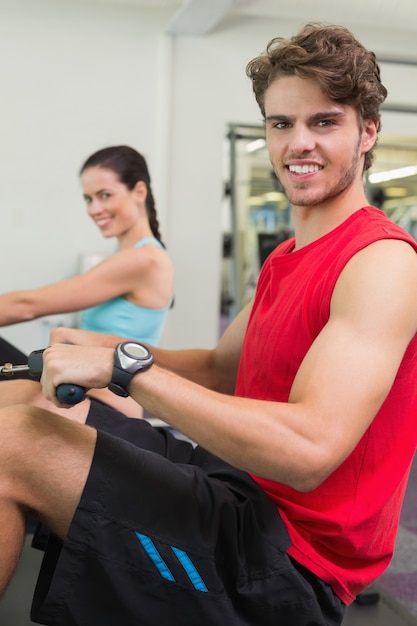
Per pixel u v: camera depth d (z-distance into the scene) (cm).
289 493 112
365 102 113
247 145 593
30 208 449
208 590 104
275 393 114
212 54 472
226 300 621
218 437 95
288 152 114
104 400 178
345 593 113
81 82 451
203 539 105
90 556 101
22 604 148
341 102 111
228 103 478
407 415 111
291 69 111
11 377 168
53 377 99
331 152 112
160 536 103
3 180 444
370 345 96
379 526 112
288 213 568
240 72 477
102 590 102
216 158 479
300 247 124
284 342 112
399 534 262
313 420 93
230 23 472
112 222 221
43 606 102
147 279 210
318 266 110
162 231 469
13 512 99
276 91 113
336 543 111
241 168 621
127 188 219
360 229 109
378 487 110
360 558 114
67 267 457
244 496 112
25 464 99
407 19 448
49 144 449
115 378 98
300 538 110
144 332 213
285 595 105
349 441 95
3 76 439
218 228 482
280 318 114
